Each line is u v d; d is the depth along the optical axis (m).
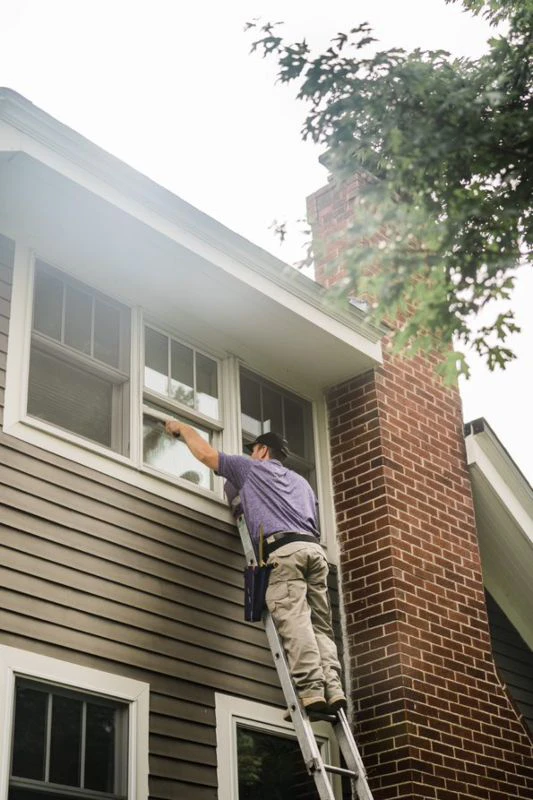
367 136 6.04
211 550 7.21
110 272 7.51
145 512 6.92
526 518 9.21
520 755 7.87
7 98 6.30
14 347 6.66
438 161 5.80
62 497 6.46
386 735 7.27
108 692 6.12
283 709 7.08
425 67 5.90
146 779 6.08
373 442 8.31
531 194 5.90
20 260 6.96
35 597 6.02
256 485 6.91
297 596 6.54
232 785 6.51
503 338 6.06
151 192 7.04
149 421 7.43
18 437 6.42
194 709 6.55
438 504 8.45
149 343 7.66
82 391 7.09
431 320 5.91
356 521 8.16
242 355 8.27
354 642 7.75
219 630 6.96
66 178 6.65
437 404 8.98
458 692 7.71
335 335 8.16
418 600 7.82
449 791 7.22
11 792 5.52
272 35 6.05
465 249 5.90
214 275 7.49
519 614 9.89
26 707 5.77
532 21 6.07
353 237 5.74
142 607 6.57
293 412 8.61
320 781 5.94
